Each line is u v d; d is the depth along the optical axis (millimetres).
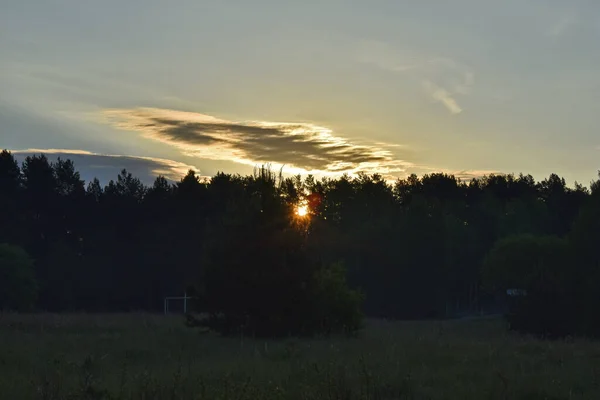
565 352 18297
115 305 79562
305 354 16891
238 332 24500
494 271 64438
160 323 30953
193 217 81000
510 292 59219
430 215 86875
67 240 86625
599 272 36656
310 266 25172
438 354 16984
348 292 26969
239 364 14320
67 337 21828
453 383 12344
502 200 123938
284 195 28047
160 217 82688
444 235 85125
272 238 24688
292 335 24609
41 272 77812
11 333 22906
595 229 42500
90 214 86938
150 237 80625
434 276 84562
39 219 87312
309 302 24875
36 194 87688
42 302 76438
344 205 104125
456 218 101375
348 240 88188
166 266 79438
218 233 25562
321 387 10930
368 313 85250
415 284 84312
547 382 12344
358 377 12086
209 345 19906
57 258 78125
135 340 21156
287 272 24469
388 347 18531
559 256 51719
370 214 101562
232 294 24375
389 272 85312
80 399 10328
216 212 81312
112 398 10344
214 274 24703
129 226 83875
